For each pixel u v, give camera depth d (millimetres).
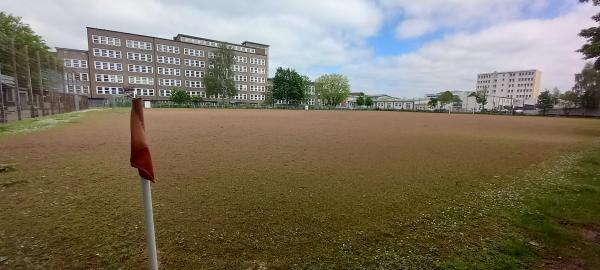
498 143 11352
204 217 3627
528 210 3979
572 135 15242
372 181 5449
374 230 3340
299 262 2637
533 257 2754
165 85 74750
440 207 4109
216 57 75688
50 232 3131
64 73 29578
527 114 61031
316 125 19250
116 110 36656
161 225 3367
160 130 14383
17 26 33375
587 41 17172
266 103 84688
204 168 6289
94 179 5266
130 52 68750
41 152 7797
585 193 4762
